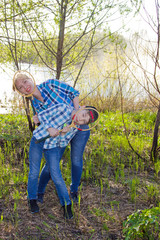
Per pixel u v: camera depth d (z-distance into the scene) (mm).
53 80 2846
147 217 2523
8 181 3576
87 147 4855
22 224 2777
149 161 4453
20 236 2605
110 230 2773
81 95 8000
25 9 4504
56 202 3230
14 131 5254
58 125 2701
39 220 2869
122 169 4105
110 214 3041
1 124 5574
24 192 3375
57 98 2816
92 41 5070
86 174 3793
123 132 5797
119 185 3725
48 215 2961
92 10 4633
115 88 8070
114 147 4938
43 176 3061
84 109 2756
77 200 3211
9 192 3340
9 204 3090
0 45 5242
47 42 5109
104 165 4312
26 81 2705
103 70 8117
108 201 3316
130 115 7238
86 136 3006
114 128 5957
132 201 3322
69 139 2859
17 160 4273
